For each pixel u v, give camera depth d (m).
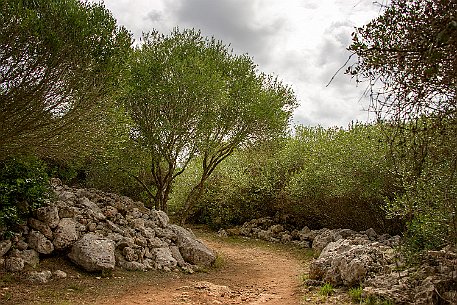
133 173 16.70
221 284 10.64
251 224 21.73
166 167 20.09
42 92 9.04
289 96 19.17
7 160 9.96
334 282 9.53
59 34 9.04
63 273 9.34
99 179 16.95
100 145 11.32
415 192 7.86
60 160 11.65
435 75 4.12
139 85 15.27
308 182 18.56
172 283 10.07
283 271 12.72
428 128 4.94
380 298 7.70
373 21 4.62
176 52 16.47
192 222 24.55
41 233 10.05
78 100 9.63
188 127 16.14
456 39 3.64
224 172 23.72
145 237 12.23
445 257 7.46
